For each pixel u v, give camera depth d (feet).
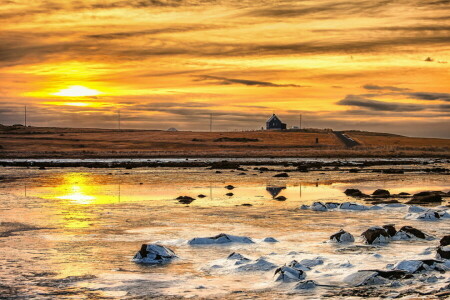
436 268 51.93
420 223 84.48
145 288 49.49
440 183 169.99
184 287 49.60
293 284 49.24
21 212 98.53
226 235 69.97
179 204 111.24
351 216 92.68
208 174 206.69
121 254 63.52
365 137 655.76
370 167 266.77
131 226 83.41
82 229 80.69
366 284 48.37
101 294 47.91
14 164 272.51
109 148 470.80
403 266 52.29
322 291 47.03
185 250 65.41
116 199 121.49
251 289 48.49
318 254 61.31
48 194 132.36
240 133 651.66
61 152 407.85
